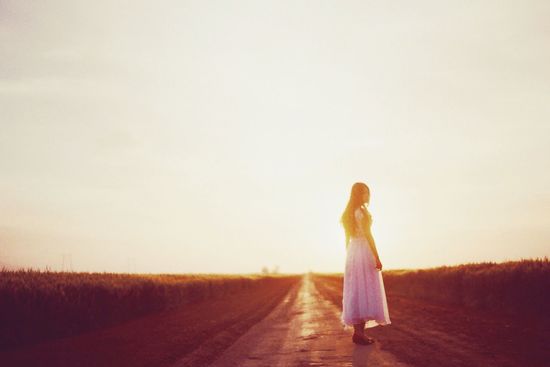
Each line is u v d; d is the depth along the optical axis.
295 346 7.35
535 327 8.41
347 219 6.86
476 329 8.34
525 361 5.30
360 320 6.79
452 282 15.72
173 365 6.66
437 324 9.31
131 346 9.06
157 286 18.33
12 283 11.07
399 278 25.52
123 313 15.39
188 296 23.80
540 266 10.75
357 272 6.75
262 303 20.86
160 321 14.50
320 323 10.78
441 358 5.53
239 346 7.86
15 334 10.73
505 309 11.66
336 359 5.83
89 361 7.61
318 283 54.62
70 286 12.91
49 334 11.65
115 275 19.09
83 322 12.84
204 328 11.05
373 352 6.13
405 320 10.30
